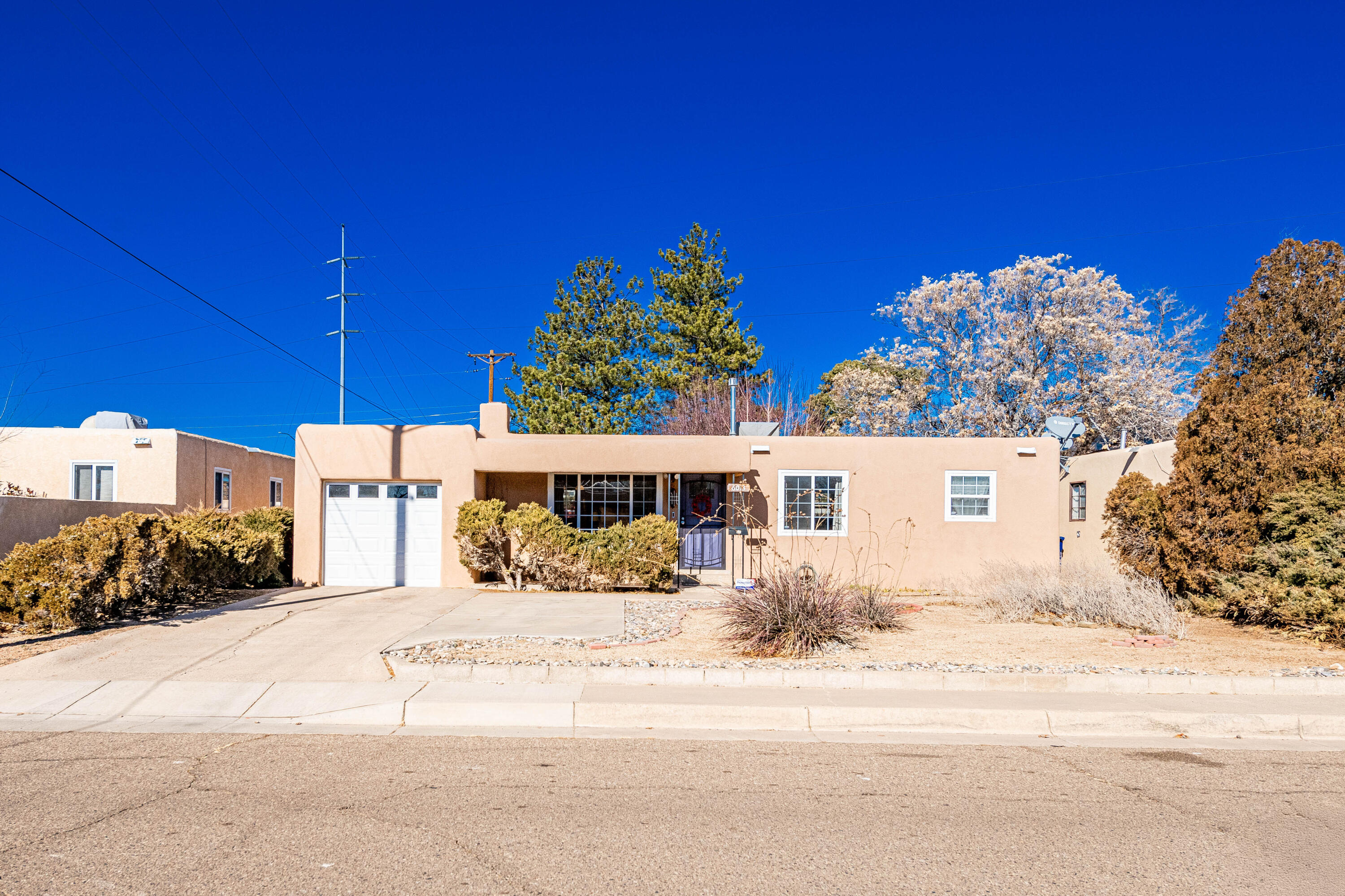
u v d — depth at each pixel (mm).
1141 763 6281
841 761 6293
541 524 15578
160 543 11797
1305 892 4000
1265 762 6355
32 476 18906
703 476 18562
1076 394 28109
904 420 30438
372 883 4008
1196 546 12672
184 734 6980
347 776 5785
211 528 14430
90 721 7430
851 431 32094
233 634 10633
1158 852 4500
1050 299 28547
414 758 6285
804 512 17141
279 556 16141
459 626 11461
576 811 5078
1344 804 5340
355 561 16359
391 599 14133
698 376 31250
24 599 10359
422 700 7719
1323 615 10531
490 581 16906
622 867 4227
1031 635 11109
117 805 5148
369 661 9211
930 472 17203
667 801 5305
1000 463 17234
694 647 10078
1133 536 14414
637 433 31766
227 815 4957
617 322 32000
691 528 18203
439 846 4492
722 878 4109
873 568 17031
